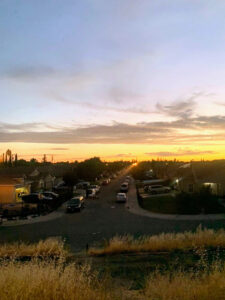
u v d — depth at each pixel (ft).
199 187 147.84
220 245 41.73
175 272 21.36
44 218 105.91
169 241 44.88
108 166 460.96
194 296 15.16
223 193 139.54
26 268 17.89
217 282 15.96
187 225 82.28
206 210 105.19
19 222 99.40
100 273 24.77
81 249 53.72
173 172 220.84
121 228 81.61
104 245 50.96
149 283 18.40
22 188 155.22
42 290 14.08
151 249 42.06
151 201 139.23
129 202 142.41
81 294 14.15
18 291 13.94
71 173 225.97
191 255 35.58
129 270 28.58
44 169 242.17
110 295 14.87
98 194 183.32
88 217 104.47
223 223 82.48
